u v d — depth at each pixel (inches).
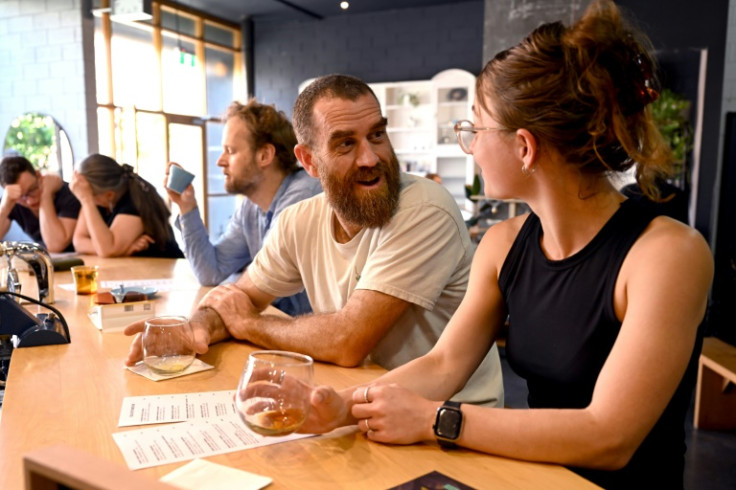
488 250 44.8
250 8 321.7
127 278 94.3
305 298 82.9
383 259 51.8
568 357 38.4
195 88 325.1
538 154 36.0
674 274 32.8
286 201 86.3
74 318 65.7
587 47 33.7
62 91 249.9
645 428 31.7
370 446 34.5
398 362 56.1
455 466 32.1
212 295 60.6
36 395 41.7
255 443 34.4
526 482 30.4
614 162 35.5
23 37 253.0
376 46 329.4
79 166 119.6
